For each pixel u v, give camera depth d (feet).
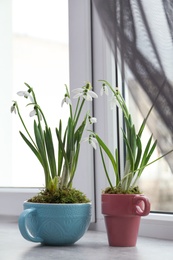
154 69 3.42
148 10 3.50
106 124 4.18
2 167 5.93
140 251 3.17
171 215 3.70
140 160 3.71
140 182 4.49
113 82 4.23
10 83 6.16
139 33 3.53
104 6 3.78
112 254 3.06
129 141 3.40
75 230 3.32
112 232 3.34
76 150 3.56
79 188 4.27
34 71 6.29
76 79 4.40
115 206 3.25
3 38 6.16
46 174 3.51
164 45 3.39
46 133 3.50
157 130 3.50
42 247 3.37
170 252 3.13
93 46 4.35
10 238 3.83
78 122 4.30
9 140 6.01
